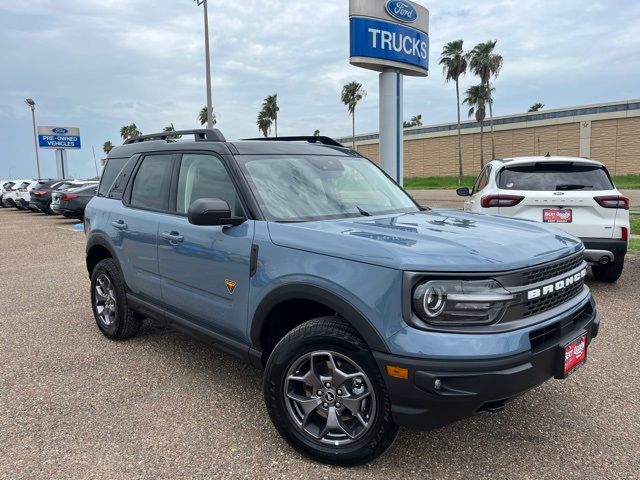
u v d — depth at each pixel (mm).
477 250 2525
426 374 2312
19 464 2838
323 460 2771
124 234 4410
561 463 2779
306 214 3295
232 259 3199
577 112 48312
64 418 3367
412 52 11844
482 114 51688
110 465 2818
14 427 3258
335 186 3686
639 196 24844
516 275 2455
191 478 2689
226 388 3797
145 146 4609
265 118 64500
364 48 11062
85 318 5785
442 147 58844
